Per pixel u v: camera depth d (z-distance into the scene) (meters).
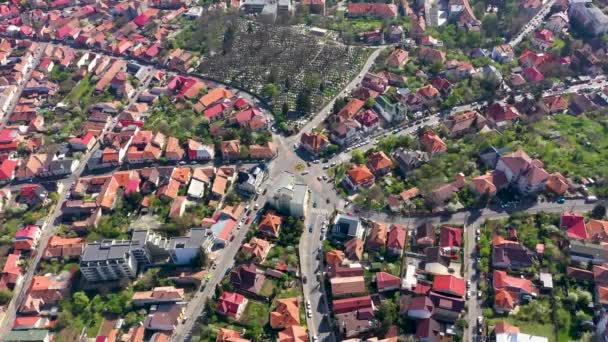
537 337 183.38
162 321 199.12
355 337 193.75
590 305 196.50
